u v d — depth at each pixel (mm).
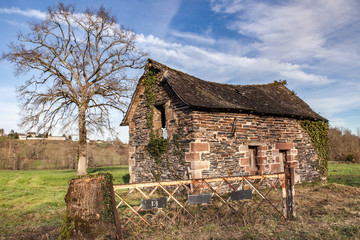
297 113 13523
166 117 11430
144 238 4859
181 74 12664
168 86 11477
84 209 4742
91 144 40500
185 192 9961
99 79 21656
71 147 37656
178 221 5715
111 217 4793
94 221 4707
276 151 12453
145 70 12594
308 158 13906
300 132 13750
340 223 5812
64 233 4641
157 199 5309
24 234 5488
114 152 41438
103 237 4598
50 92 19953
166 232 5234
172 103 11156
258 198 8703
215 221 5902
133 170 13516
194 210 6992
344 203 8141
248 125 11570
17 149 37156
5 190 12031
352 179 14500
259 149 11953
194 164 9742
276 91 16641
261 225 5625
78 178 4953
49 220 6719
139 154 13133
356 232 5121
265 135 12148
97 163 38844
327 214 6758
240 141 11195
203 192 9703
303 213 6879
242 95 13414
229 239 4812
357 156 31516
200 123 10125
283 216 6090
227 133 10828
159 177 11609
